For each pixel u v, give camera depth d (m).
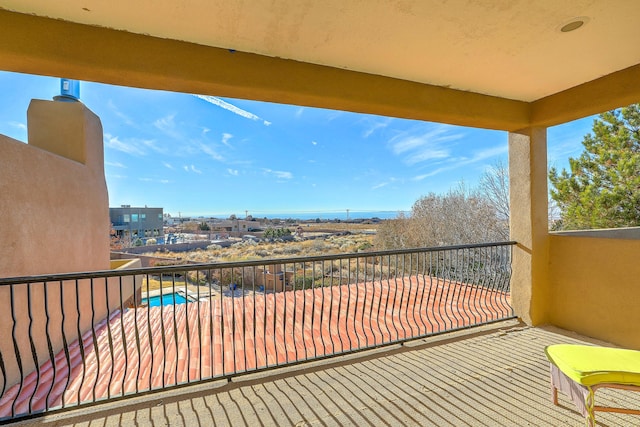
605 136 8.43
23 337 2.94
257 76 2.26
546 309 3.41
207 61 2.13
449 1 1.70
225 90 2.28
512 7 1.76
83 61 1.86
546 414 1.85
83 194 4.56
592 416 1.54
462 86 2.89
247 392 2.13
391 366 2.49
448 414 1.86
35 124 4.55
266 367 2.40
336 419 1.83
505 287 4.16
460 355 2.67
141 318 4.47
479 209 13.29
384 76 2.67
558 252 3.32
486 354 2.69
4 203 2.83
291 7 1.73
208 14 1.78
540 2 1.72
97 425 1.80
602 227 8.16
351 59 2.37
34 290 3.21
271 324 3.80
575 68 2.54
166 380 2.45
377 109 2.76
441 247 3.14
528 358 2.60
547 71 2.60
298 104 2.63
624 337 2.76
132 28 1.92
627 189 7.83
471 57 2.35
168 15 1.79
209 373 2.56
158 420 1.84
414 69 2.55
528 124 3.33
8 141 2.91
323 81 2.46
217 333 3.56
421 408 1.92
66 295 3.85
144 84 2.16
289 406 1.96
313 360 2.53
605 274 2.90
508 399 2.01
